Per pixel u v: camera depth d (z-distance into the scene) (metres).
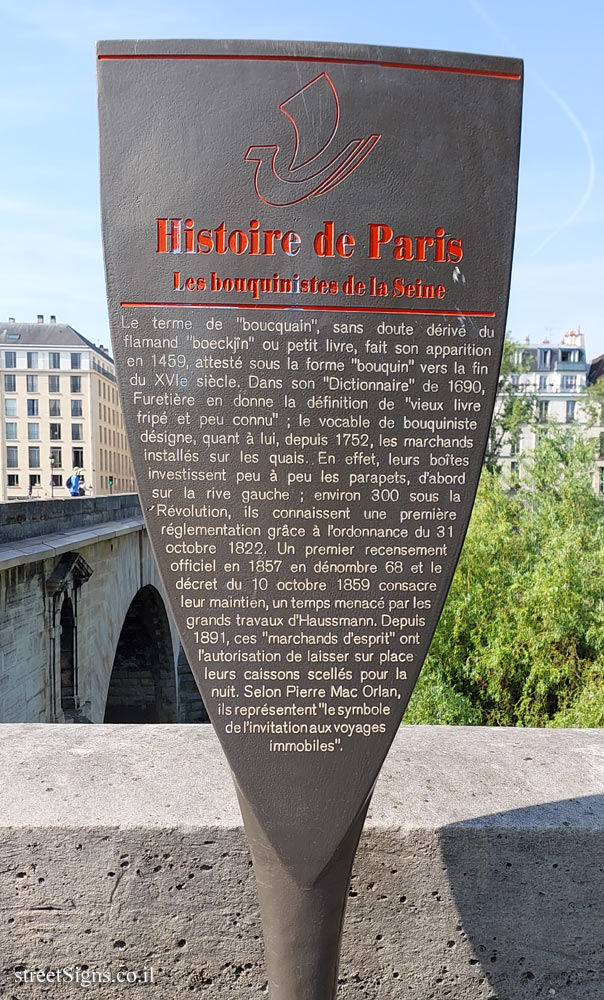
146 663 30.77
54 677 15.36
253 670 1.67
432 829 1.97
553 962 2.03
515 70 1.62
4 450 81.00
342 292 1.62
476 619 9.56
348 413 1.64
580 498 11.89
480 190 1.63
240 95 1.57
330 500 1.65
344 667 1.68
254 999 2.00
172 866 1.94
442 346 1.65
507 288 1.65
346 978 2.02
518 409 35.81
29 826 1.92
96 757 2.27
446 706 8.48
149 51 1.56
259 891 1.71
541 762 2.31
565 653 9.20
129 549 23.16
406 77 1.60
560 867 1.99
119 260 1.59
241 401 1.62
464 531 1.67
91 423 81.75
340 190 1.60
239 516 1.64
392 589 1.67
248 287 1.60
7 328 82.38
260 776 1.68
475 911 2.00
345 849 1.69
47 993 1.98
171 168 1.58
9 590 13.09
